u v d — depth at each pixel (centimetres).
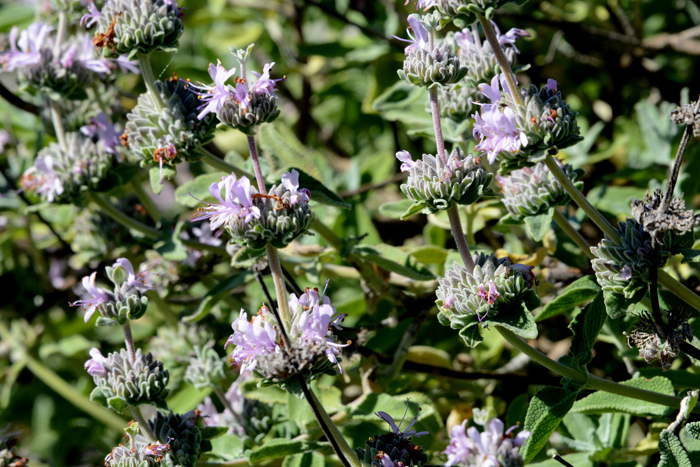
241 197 85
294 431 99
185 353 105
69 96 100
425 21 87
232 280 98
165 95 92
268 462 99
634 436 108
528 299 86
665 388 90
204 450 92
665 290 93
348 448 86
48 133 105
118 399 89
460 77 87
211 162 93
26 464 92
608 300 88
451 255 100
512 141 86
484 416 83
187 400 105
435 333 105
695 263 101
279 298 85
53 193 99
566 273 100
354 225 108
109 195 104
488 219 108
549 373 101
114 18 91
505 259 87
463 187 86
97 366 90
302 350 84
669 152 107
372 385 99
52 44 101
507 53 94
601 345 104
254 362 84
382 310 107
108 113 106
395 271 98
